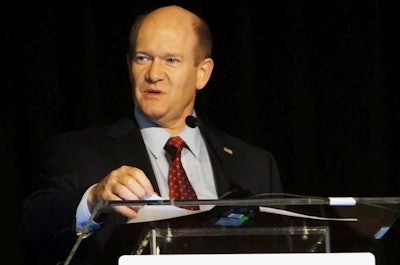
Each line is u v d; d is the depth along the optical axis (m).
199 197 7.45
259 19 10.51
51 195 6.50
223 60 10.43
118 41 10.23
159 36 7.50
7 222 10.02
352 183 10.59
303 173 10.50
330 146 10.58
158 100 7.46
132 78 7.61
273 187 7.75
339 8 10.50
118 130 7.55
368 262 5.04
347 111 10.54
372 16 10.48
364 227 5.58
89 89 10.06
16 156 10.07
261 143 10.51
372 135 10.50
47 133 10.05
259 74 10.51
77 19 10.10
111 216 5.94
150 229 5.41
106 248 5.59
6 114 10.03
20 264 10.05
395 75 10.54
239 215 5.30
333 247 5.84
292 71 10.45
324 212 5.32
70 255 5.01
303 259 5.03
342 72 10.53
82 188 6.35
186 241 5.44
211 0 10.41
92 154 7.36
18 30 10.11
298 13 10.43
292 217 5.38
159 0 10.26
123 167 5.78
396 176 10.58
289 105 10.45
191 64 7.61
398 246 10.00
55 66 10.08
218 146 7.73
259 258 5.02
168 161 7.51
